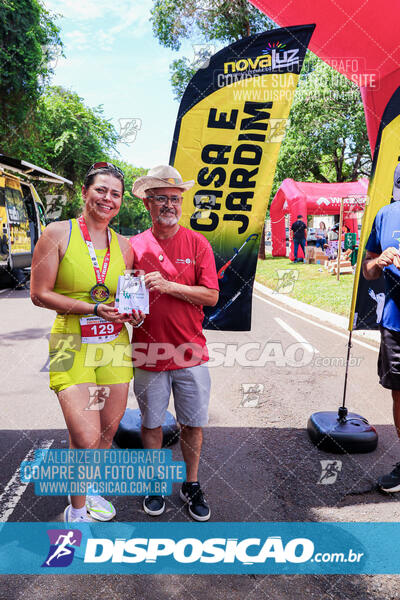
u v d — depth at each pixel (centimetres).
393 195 302
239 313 329
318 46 372
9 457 308
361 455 323
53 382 216
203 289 242
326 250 1580
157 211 237
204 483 285
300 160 1981
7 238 1069
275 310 950
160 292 236
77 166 1786
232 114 310
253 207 319
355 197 1164
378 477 293
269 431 359
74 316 216
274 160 315
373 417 386
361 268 323
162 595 195
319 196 1747
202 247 247
